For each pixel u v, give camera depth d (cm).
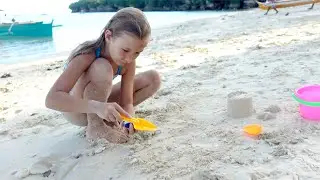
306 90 237
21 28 1104
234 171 169
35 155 213
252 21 958
